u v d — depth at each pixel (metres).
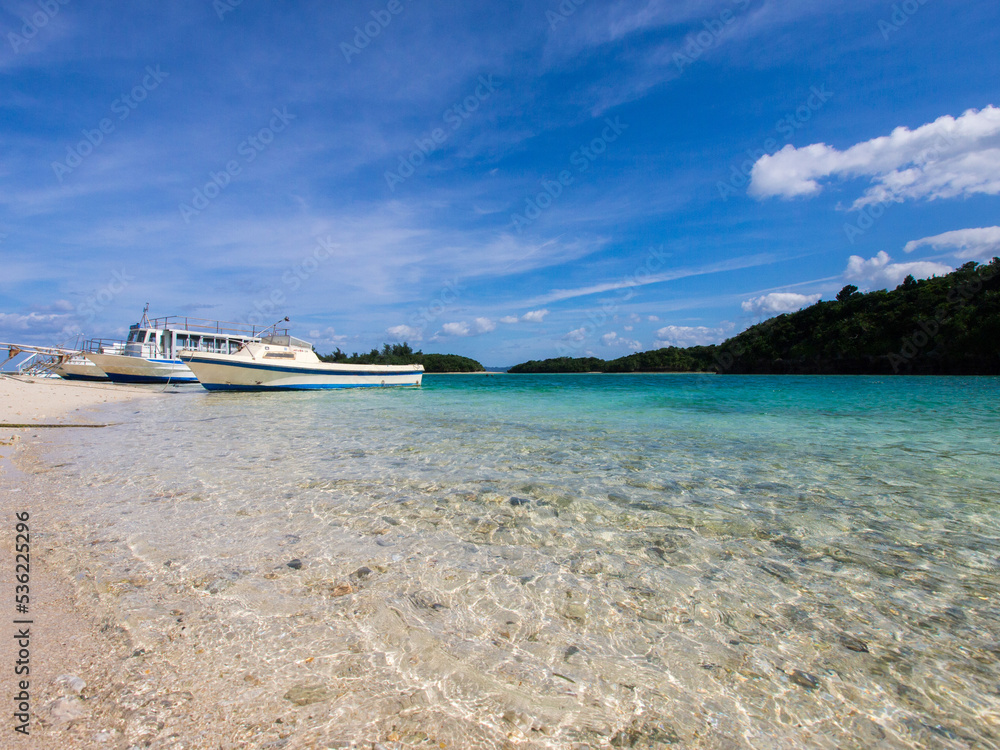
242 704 1.79
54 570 2.93
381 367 23.95
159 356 25.02
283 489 4.89
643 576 2.99
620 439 8.21
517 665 2.08
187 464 6.06
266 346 20.47
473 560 3.19
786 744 1.65
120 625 2.30
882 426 9.89
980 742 1.67
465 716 1.76
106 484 5.04
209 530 3.68
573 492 4.84
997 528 3.87
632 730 1.71
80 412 12.28
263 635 2.26
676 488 5.02
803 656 2.18
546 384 32.06
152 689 1.85
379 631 2.32
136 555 3.19
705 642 2.29
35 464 6.00
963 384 26.89
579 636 2.32
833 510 4.31
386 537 3.58
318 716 1.74
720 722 1.76
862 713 1.82
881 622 2.48
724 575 3.02
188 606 2.51
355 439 8.16
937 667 2.10
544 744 1.63
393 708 1.79
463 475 5.54
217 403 15.92
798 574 3.04
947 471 5.85
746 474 5.66
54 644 2.12
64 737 1.58
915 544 3.54
